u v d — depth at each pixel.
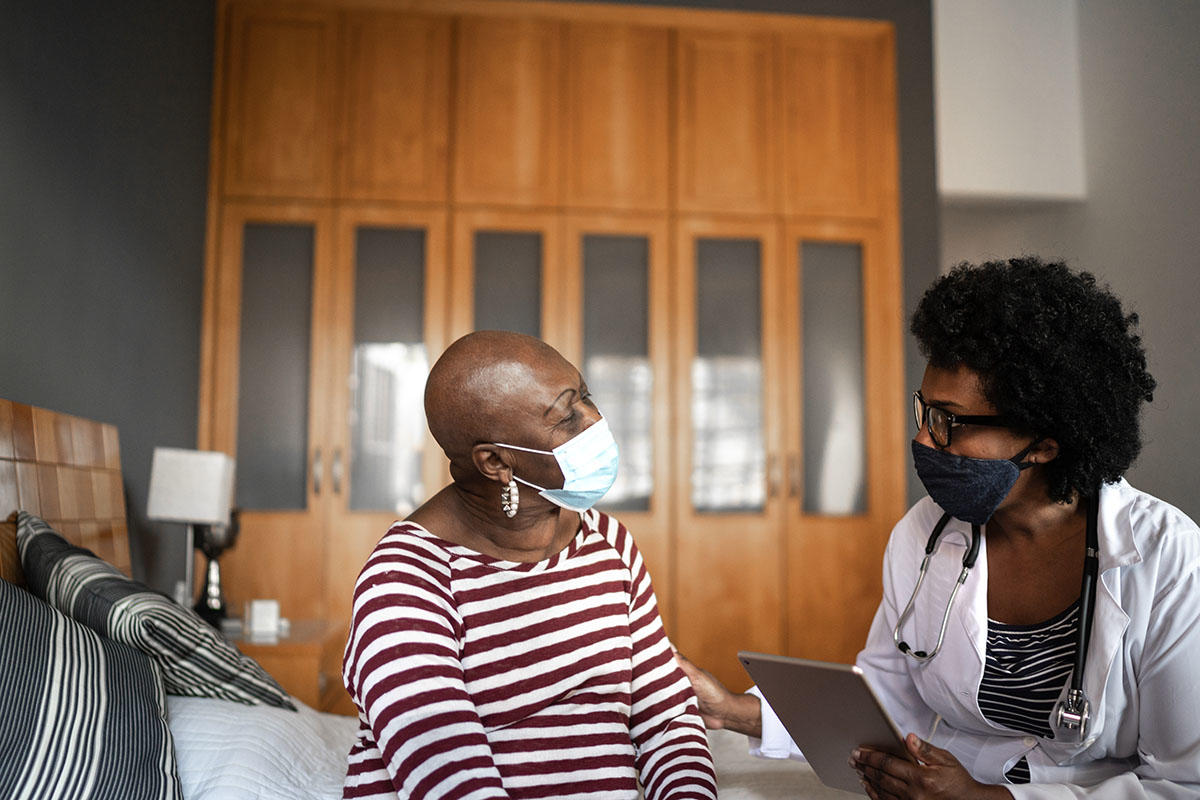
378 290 4.01
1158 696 1.24
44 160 2.32
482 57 4.12
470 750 1.04
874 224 4.26
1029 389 1.23
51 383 2.35
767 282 4.18
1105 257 4.67
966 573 1.38
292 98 4.03
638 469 4.06
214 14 3.98
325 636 2.92
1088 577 1.27
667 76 4.21
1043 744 1.32
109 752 1.25
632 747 1.21
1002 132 4.91
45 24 2.33
